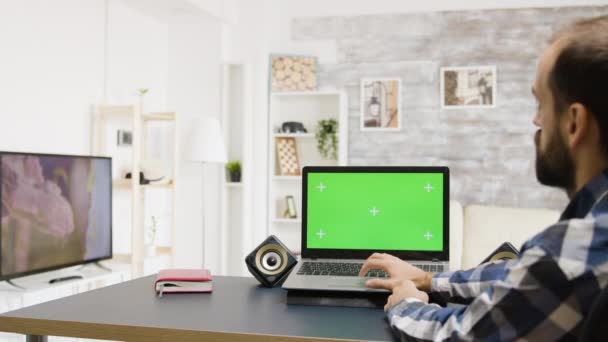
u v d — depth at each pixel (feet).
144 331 3.57
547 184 2.88
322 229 5.38
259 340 3.42
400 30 17.16
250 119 17.10
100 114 13.44
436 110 16.94
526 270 2.62
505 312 2.67
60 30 12.47
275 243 5.00
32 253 10.37
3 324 3.82
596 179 2.62
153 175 14.32
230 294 4.63
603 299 2.36
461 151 16.83
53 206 10.93
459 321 2.91
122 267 12.67
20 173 10.12
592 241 2.52
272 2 17.78
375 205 5.34
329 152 17.25
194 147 14.67
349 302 4.22
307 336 3.37
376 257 4.50
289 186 17.62
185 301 4.34
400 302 3.52
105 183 12.64
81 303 4.24
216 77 16.75
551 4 16.33
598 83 2.51
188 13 15.87
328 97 17.39
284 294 4.65
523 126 16.49
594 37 2.55
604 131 2.55
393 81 17.16
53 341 10.67
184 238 16.83
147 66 15.99
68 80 12.73
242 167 16.75
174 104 17.01
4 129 10.94
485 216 13.43
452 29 16.87
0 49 10.82
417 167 5.31
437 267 5.04
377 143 17.26
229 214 17.20
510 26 16.57
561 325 2.57
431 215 5.27
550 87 2.71
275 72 17.37
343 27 17.47
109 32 14.24
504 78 16.60
